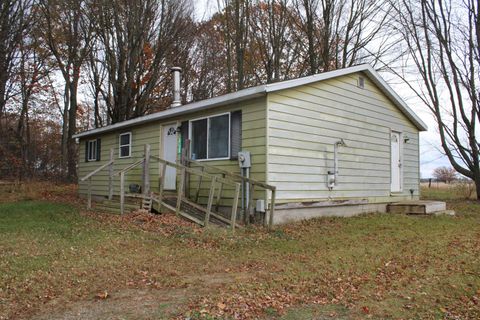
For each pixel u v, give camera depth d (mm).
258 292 4430
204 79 26141
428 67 16844
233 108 9703
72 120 22281
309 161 9766
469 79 15641
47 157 25875
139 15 19578
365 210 11617
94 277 5008
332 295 4391
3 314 3812
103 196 15156
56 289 4543
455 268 5465
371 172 11945
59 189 18859
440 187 25703
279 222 9039
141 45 20047
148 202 9828
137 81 20516
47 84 24281
